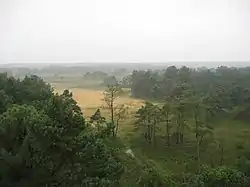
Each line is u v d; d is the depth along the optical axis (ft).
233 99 267.80
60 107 68.85
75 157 65.77
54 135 63.41
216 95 265.13
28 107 81.10
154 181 106.42
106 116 250.57
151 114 194.39
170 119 208.03
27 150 62.80
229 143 187.21
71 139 65.26
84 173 64.75
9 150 66.90
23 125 67.72
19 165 62.03
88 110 282.15
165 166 153.79
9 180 61.82
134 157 154.40
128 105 299.99
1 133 66.95
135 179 104.88
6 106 109.29
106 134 78.84
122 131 211.20
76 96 378.32
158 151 180.04
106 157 69.72
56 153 64.54
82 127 69.10
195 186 99.30
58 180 63.31
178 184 108.06
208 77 395.14
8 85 154.10
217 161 160.25
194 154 174.09
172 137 199.93
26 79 182.29
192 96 225.76
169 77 371.97
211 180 98.73
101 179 64.75
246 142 188.24
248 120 237.04
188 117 206.18
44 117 66.03
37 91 164.45
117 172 72.13
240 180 98.43
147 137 193.88
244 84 336.70
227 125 224.33
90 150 66.54
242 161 130.11
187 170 148.66
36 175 62.23
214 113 237.04
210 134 194.18
